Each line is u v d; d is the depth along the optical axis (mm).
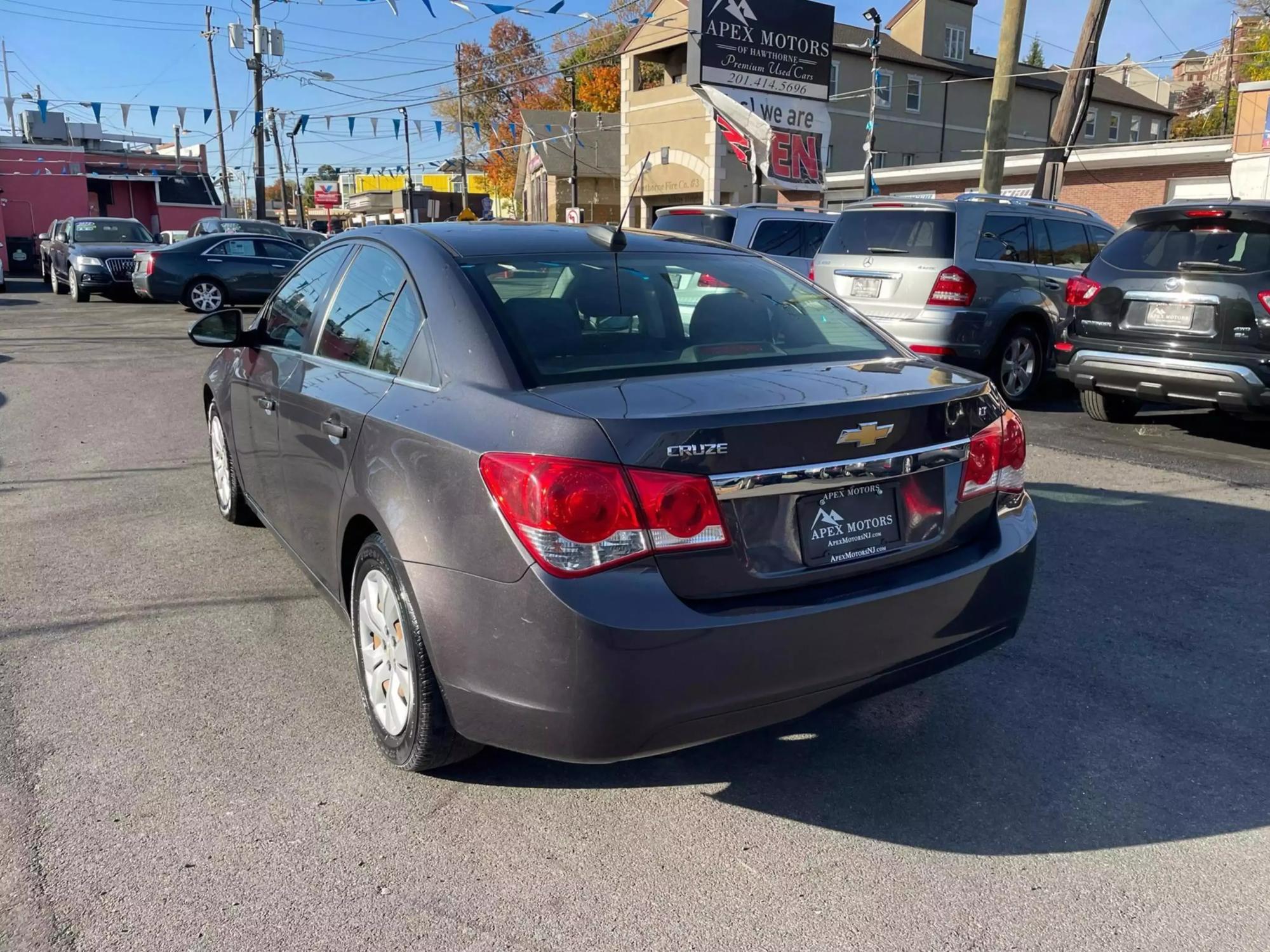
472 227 3686
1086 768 3186
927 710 3564
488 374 2805
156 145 47344
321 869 2639
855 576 2711
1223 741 3350
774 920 2471
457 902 2518
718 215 12203
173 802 2930
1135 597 4547
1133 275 7410
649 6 33594
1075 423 8445
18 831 2773
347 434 3217
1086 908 2521
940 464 2842
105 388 10164
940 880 2635
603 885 2596
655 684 2420
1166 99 57125
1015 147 43094
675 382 2797
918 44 39750
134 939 2361
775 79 23266
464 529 2576
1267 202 6883
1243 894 2580
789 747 3318
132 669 3789
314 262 4293
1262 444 7621
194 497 6141
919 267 8609
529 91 58188
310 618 4297
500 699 2551
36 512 5816
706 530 2459
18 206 37000
